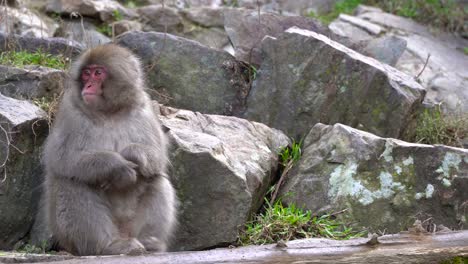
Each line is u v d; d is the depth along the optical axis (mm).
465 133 13266
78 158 9148
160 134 9828
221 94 12805
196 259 8203
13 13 14680
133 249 8477
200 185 10117
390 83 12211
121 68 9422
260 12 14320
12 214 9961
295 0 18312
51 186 9375
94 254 9094
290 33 12398
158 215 9500
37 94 11336
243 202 10086
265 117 12469
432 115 13430
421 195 10664
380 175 10797
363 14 17891
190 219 10141
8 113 10016
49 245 10000
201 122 11250
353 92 12211
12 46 12953
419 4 18531
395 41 14648
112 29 15188
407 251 8461
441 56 16406
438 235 8828
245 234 10258
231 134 11195
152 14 16234
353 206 10680
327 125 11688
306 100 12289
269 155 11203
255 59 13203
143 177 9422
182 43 12867
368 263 8328
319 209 10805
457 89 15109
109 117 9469
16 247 10086
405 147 10820
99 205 9172
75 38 14930
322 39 12398
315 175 11062
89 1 15727
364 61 12242
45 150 9469
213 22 16438
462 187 10617
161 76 12758
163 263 8094
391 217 10617
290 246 8562
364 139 10992
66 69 12484
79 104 9383
